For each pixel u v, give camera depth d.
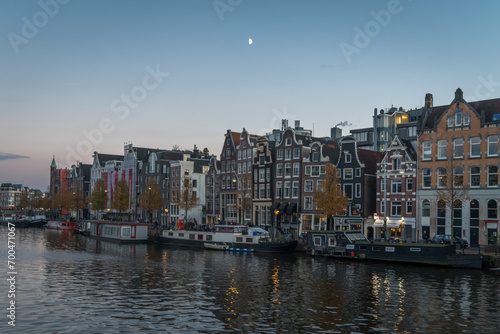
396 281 43.50
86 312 32.12
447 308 33.69
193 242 74.81
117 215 138.88
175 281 43.59
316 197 70.69
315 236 62.72
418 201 67.25
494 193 60.75
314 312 32.62
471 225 62.59
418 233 66.94
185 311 32.69
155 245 79.75
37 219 150.62
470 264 49.94
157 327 28.97
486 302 35.38
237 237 69.38
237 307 33.88
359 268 51.31
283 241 66.00
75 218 163.12
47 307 33.31
